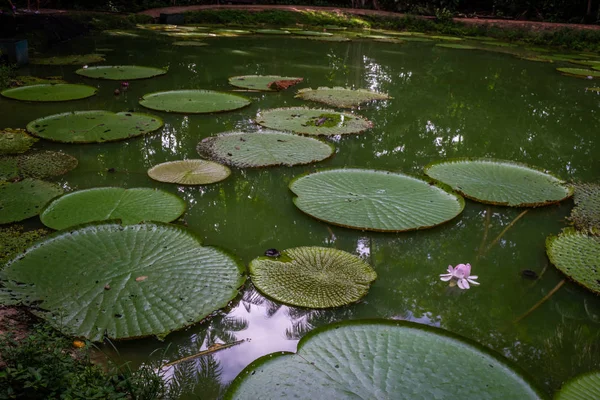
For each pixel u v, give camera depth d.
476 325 2.47
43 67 7.61
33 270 2.57
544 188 3.95
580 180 4.30
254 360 2.13
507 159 4.80
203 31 12.18
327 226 3.29
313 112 5.82
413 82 8.08
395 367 1.99
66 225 3.05
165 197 3.48
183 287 2.53
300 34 12.76
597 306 2.66
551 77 8.99
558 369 2.21
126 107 5.75
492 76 8.86
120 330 2.21
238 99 6.21
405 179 3.93
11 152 4.21
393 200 3.58
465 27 14.82
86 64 7.96
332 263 2.83
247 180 3.93
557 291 2.77
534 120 6.28
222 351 2.20
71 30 10.32
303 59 9.51
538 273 2.93
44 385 1.66
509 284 2.82
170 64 8.35
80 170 3.97
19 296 2.37
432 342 2.17
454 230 3.33
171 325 2.27
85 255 2.73
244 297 2.53
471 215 3.54
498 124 6.02
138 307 2.36
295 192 3.66
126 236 2.94
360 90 7.23
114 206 3.29
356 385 1.89
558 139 5.55
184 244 2.90
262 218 3.38
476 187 3.90
